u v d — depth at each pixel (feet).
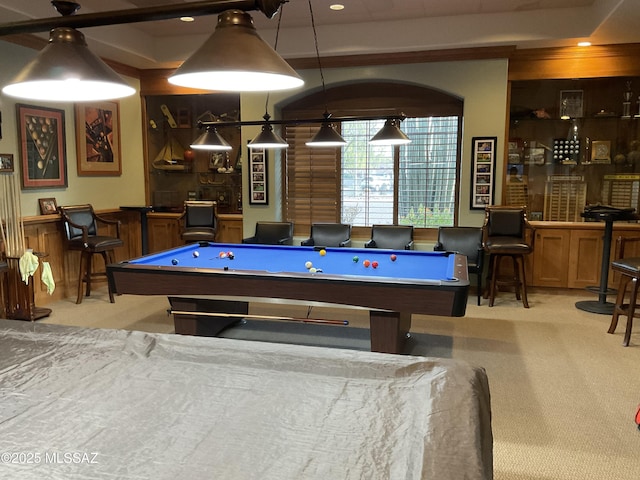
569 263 18.54
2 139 15.80
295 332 14.11
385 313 10.25
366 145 20.15
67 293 18.17
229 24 4.93
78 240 17.03
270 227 19.62
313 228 19.34
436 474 3.21
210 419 3.98
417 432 3.76
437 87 18.45
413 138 19.70
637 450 8.13
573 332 14.10
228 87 5.69
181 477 3.22
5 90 5.33
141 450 3.52
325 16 16.97
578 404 9.73
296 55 18.65
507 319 15.39
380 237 18.83
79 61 4.86
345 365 4.98
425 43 17.34
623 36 16.26
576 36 16.28
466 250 17.89
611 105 18.57
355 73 18.97
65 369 4.92
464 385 4.47
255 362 5.07
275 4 4.85
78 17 4.96
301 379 4.73
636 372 11.28
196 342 5.52
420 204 19.99
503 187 18.78
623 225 17.95
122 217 21.45
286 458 3.44
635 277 12.72
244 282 10.57
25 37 16.05
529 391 10.30
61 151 18.28
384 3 15.58
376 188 20.31
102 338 5.65
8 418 3.96
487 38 16.89
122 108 21.24
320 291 10.18
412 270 11.67
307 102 20.45
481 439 3.71
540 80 18.53
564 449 8.15
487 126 18.26
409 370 4.85
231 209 22.76
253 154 20.63
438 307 9.54
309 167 20.74
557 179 19.42
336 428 3.85
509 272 18.83
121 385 4.58
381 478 3.21
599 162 18.86
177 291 11.07
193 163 22.88
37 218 16.56
